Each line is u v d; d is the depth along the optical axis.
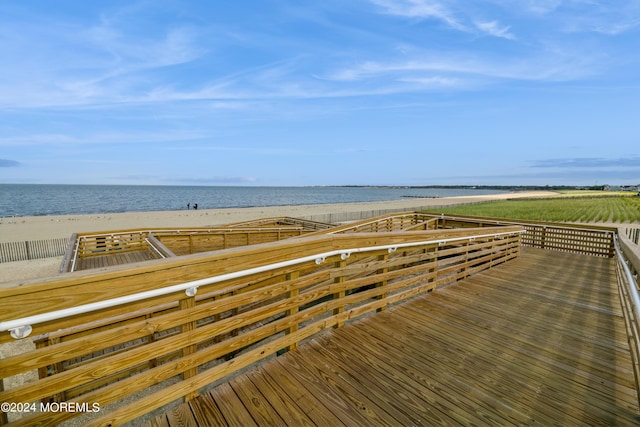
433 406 1.87
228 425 1.66
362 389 2.00
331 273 2.67
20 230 18.86
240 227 10.34
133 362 1.56
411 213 10.67
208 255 1.79
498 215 29.11
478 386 2.08
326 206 44.28
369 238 2.92
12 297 1.16
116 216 27.56
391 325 2.99
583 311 3.51
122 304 1.50
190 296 1.75
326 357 2.38
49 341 2.78
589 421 1.78
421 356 2.43
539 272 5.34
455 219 9.62
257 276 2.11
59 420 1.36
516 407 1.89
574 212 31.25
